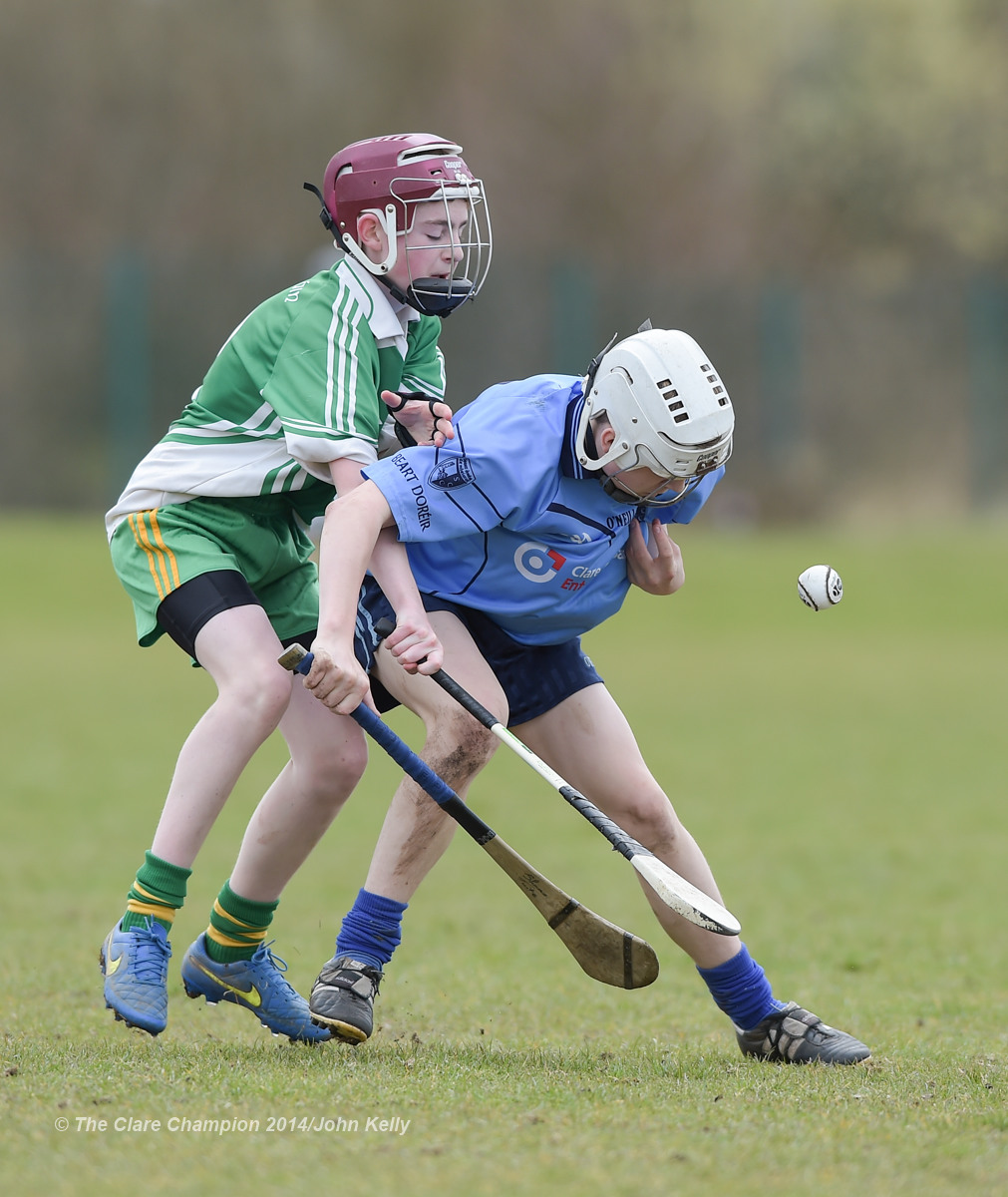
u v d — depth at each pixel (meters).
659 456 13.38
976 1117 11.64
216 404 14.79
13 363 81.94
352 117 114.56
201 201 113.25
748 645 62.53
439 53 117.19
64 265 81.69
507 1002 17.17
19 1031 14.87
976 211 117.44
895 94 119.19
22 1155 10.35
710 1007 17.55
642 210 113.00
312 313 14.34
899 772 36.69
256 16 116.31
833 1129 11.17
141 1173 10.02
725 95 118.31
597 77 114.06
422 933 21.83
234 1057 13.38
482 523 13.72
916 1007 17.42
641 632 65.12
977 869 26.77
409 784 14.09
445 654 14.18
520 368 84.69
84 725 42.00
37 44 112.44
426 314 14.94
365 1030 13.92
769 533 86.88
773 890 25.08
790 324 88.19
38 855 26.89
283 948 20.48
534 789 34.38
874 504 88.94
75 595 67.81
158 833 13.99
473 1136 10.80
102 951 14.22
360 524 13.51
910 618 69.00
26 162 112.00
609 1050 14.63
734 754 38.97
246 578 14.96
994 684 52.72
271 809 14.66
